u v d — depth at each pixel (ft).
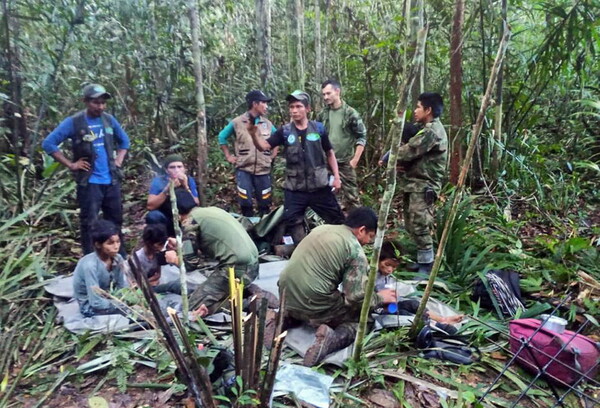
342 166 16.78
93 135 13.34
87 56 19.95
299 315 10.34
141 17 20.45
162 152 21.49
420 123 13.62
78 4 17.15
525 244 15.01
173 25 21.71
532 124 21.02
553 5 18.78
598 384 8.96
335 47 23.22
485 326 10.78
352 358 9.23
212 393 7.73
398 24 20.03
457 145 18.43
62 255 14.69
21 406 8.47
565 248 13.56
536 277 12.85
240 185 16.97
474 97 20.30
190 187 14.61
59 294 11.85
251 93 15.76
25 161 16.16
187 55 22.71
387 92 20.22
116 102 21.49
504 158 19.16
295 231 15.01
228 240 11.16
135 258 6.57
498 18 18.43
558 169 20.66
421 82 18.49
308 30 25.85
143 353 9.67
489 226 16.06
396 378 9.20
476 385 9.20
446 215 14.12
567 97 23.62
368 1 22.15
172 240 11.55
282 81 24.09
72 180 17.03
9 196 15.79
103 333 10.20
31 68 17.75
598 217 17.66
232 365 8.54
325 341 9.49
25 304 11.60
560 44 18.57
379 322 10.62
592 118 22.34
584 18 17.65
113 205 14.10
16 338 10.25
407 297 11.92
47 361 9.59
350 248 9.85
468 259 13.20
